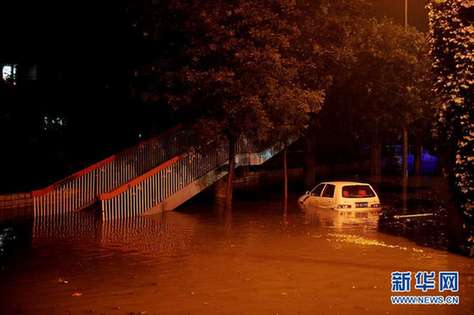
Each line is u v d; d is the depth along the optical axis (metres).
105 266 11.05
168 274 10.36
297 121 20.08
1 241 13.92
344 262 11.31
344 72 24.42
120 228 16.02
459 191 11.90
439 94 11.91
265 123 18.03
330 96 26.58
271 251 12.48
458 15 11.28
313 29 20.06
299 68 19.84
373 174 33.28
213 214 19.11
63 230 15.70
